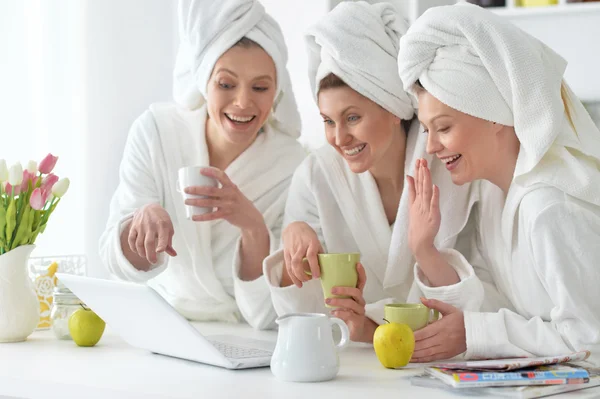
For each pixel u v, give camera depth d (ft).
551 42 10.22
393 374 4.58
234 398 3.95
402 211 5.79
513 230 5.02
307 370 4.32
